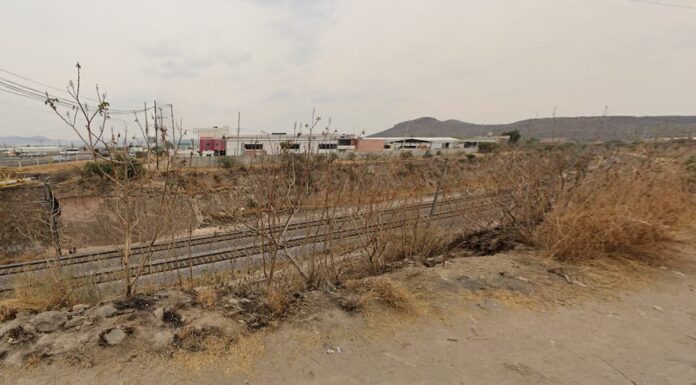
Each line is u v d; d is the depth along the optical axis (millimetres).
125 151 2711
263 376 1775
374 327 2291
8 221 11773
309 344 2076
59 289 2924
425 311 2518
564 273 3227
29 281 3227
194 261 6777
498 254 3926
